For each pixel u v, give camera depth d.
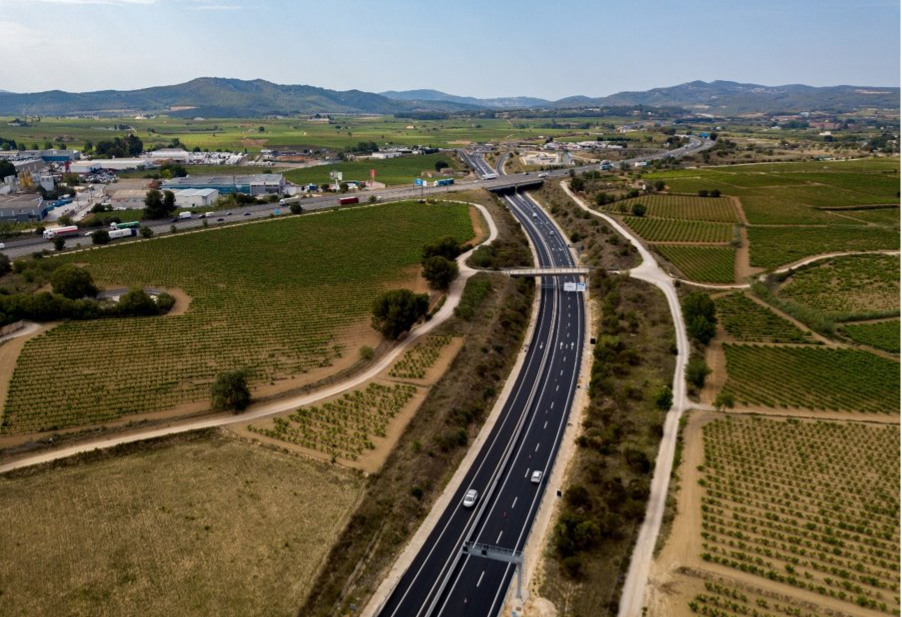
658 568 96.50
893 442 127.31
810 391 146.25
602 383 148.88
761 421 134.75
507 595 94.31
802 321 183.25
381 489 114.50
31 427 129.50
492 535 106.88
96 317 181.12
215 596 89.81
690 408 140.38
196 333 175.00
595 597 92.06
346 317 188.38
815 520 105.94
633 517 106.56
